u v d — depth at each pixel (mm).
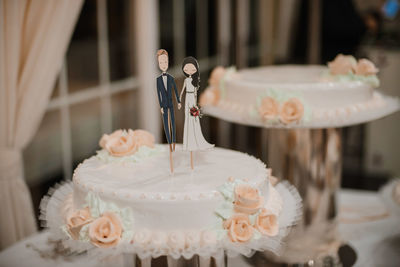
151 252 1489
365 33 6031
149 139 1978
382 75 4625
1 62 2207
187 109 1733
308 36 6750
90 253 1483
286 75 2723
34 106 2324
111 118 3244
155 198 1534
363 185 4582
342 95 2375
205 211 1545
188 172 1748
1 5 2154
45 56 2275
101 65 3094
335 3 6305
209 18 4590
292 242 2482
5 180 2318
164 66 1711
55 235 1608
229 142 5438
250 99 2418
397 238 2691
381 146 4855
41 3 2221
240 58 5402
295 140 2410
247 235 1528
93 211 1563
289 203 1830
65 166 2871
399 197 2439
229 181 1601
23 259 2295
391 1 5566
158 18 3605
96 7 2990
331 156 2490
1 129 2275
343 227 2834
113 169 1790
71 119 2871
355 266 2381
